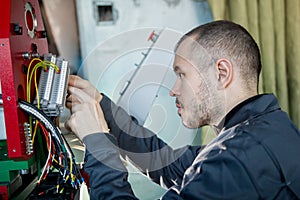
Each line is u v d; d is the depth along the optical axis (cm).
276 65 184
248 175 89
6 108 88
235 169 89
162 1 176
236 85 105
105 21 172
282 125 100
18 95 91
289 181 93
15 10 93
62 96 98
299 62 186
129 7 174
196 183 91
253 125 97
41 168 109
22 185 115
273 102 105
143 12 175
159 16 177
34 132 100
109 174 97
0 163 97
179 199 91
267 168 91
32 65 101
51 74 103
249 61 106
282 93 186
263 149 92
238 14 173
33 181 119
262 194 90
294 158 95
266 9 176
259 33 179
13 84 87
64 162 102
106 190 95
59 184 104
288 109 192
